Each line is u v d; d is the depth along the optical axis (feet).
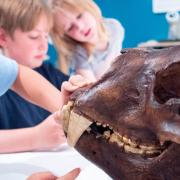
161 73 1.28
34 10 3.47
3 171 2.15
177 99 1.22
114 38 4.47
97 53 4.29
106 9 4.68
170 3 4.51
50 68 4.06
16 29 3.51
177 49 1.29
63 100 1.61
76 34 4.21
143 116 1.27
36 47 3.65
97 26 4.29
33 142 2.59
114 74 1.39
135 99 1.30
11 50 3.65
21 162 2.24
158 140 1.26
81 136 1.42
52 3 4.09
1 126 3.50
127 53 1.42
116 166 1.35
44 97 2.66
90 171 1.84
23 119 3.57
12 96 3.60
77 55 4.28
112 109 1.33
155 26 4.63
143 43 4.15
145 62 1.34
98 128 1.40
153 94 1.26
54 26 4.18
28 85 2.70
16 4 3.45
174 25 4.53
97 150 1.39
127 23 4.66
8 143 2.59
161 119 1.21
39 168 2.15
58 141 2.58
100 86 1.39
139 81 1.31
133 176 1.30
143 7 4.61
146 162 1.28
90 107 1.38
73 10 4.13
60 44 4.28
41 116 3.68
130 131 1.30
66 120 1.45
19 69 2.75
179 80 1.27
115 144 1.35
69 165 2.15
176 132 1.15
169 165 1.23
